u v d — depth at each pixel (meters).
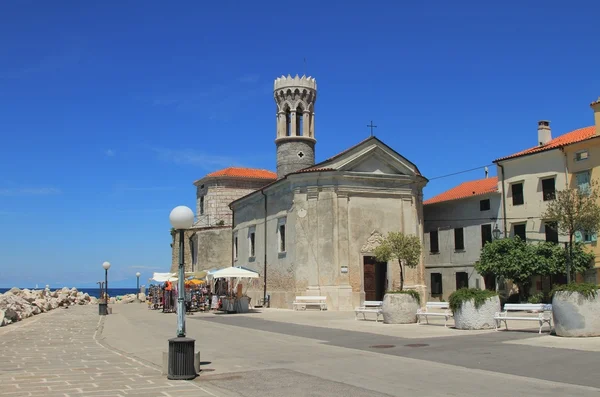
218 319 33.88
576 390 11.09
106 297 44.84
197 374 14.16
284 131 52.69
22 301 43.81
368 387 12.12
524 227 41.12
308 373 14.04
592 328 18.48
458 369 13.87
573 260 35.59
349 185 42.34
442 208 49.06
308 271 41.34
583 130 41.72
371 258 42.56
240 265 54.94
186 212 14.70
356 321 29.38
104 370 15.05
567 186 37.88
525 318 20.92
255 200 51.50
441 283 48.69
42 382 13.30
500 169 43.16
